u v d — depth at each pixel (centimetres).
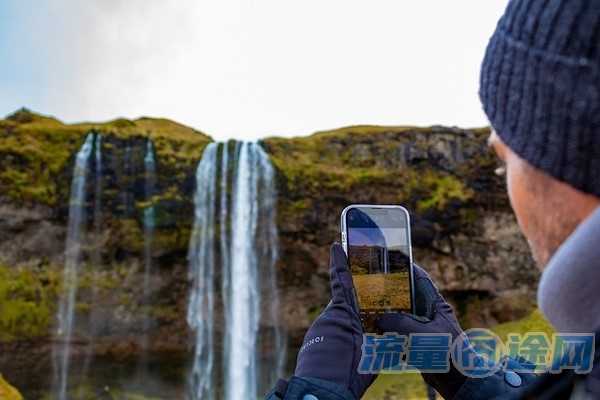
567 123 69
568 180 69
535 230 77
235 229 2727
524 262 2877
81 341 2722
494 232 2850
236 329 2777
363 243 143
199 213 2723
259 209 2727
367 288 136
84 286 2686
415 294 137
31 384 2678
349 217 146
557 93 70
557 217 72
